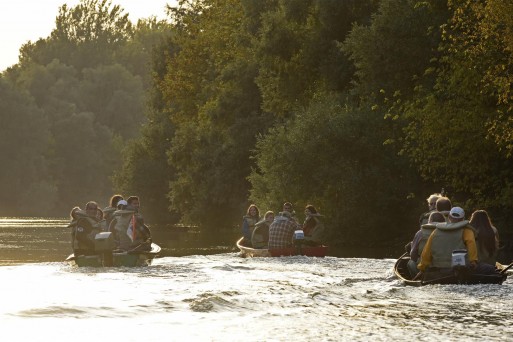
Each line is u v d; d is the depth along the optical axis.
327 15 54.72
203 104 79.31
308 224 31.20
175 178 92.94
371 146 47.59
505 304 15.66
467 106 40.12
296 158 48.84
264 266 25.22
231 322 13.30
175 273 22.50
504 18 34.78
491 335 12.27
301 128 49.47
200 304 14.94
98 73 176.88
